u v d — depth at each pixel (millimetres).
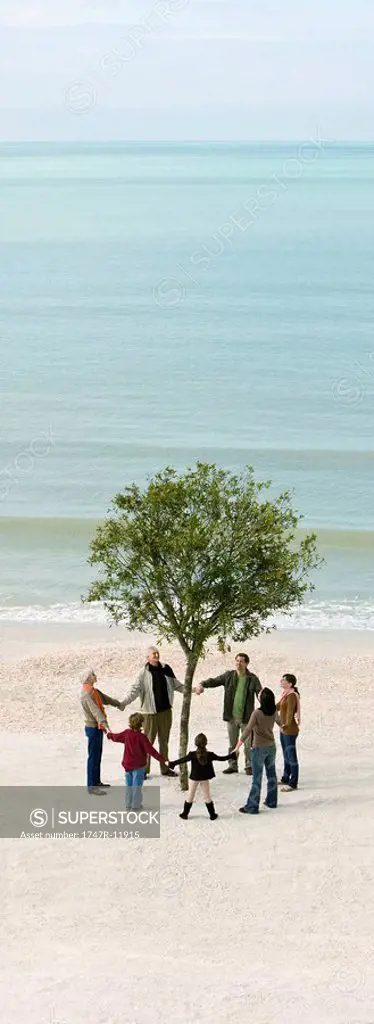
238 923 11703
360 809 15344
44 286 113250
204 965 10531
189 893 12469
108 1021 9125
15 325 90312
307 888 12633
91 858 13484
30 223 186750
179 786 16656
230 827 14656
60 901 12242
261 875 12992
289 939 11281
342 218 191875
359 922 11734
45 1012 9289
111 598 17422
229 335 84562
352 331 85375
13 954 10820
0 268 127062
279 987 9914
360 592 32219
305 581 33000
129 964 10547
